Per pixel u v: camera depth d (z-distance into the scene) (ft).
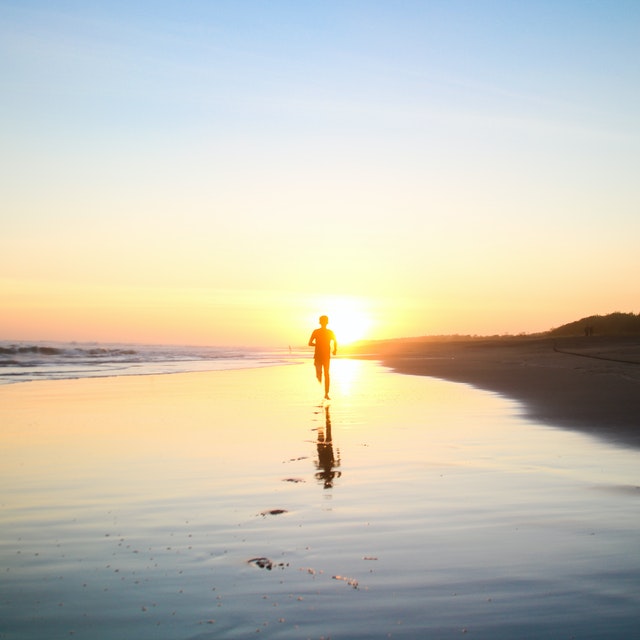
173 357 172.14
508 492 22.62
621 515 19.70
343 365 127.34
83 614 13.35
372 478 25.22
